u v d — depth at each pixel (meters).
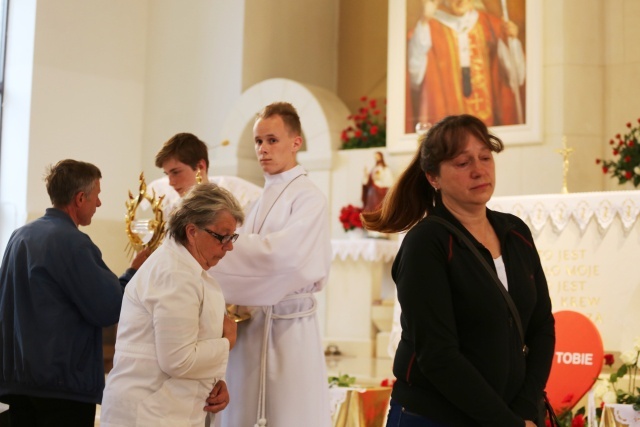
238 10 12.20
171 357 3.05
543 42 10.06
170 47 12.70
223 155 11.95
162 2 12.83
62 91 11.73
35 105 11.43
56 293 3.89
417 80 10.78
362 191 10.66
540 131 9.94
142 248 4.16
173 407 3.09
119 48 12.46
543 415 2.81
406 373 2.76
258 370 3.82
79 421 3.94
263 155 3.97
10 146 11.49
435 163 2.83
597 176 9.92
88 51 12.05
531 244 2.95
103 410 3.17
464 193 2.78
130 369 3.12
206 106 12.34
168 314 3.06
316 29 13.31
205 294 3.18
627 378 6.34
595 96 10.04
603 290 6.67
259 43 12.34
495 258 2.83
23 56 11.52
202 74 12.41
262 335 3.84
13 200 11.39
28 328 3.86
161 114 12.68
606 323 6.66
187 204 3.20
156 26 12.84
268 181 4.03
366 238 10.08
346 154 11.12
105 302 3.85
